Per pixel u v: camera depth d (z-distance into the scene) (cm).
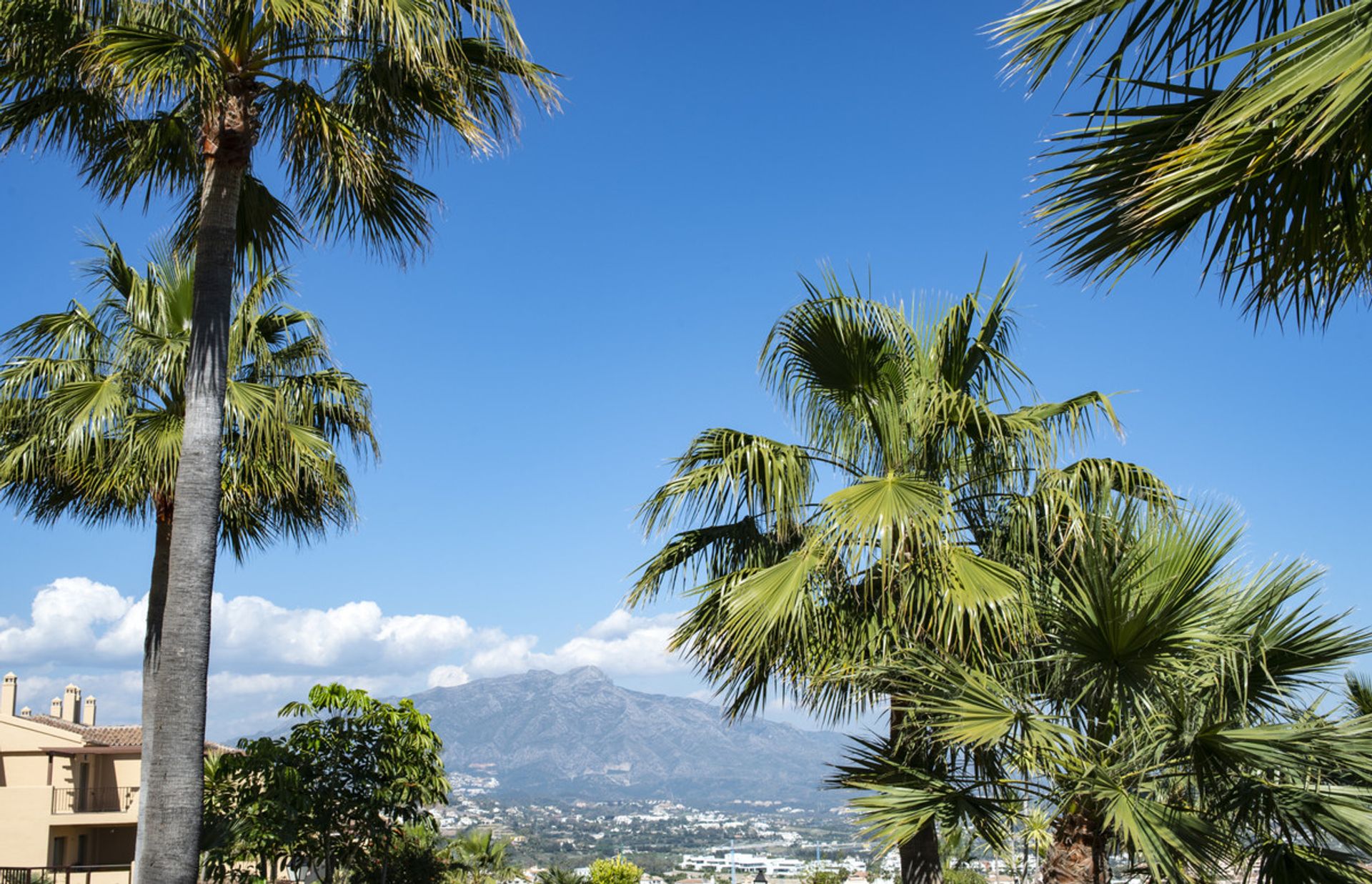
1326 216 332
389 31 620
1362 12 256
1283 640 662
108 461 1041
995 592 699
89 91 730
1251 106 270
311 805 1143
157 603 1052
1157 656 622
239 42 643
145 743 1001
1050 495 746
